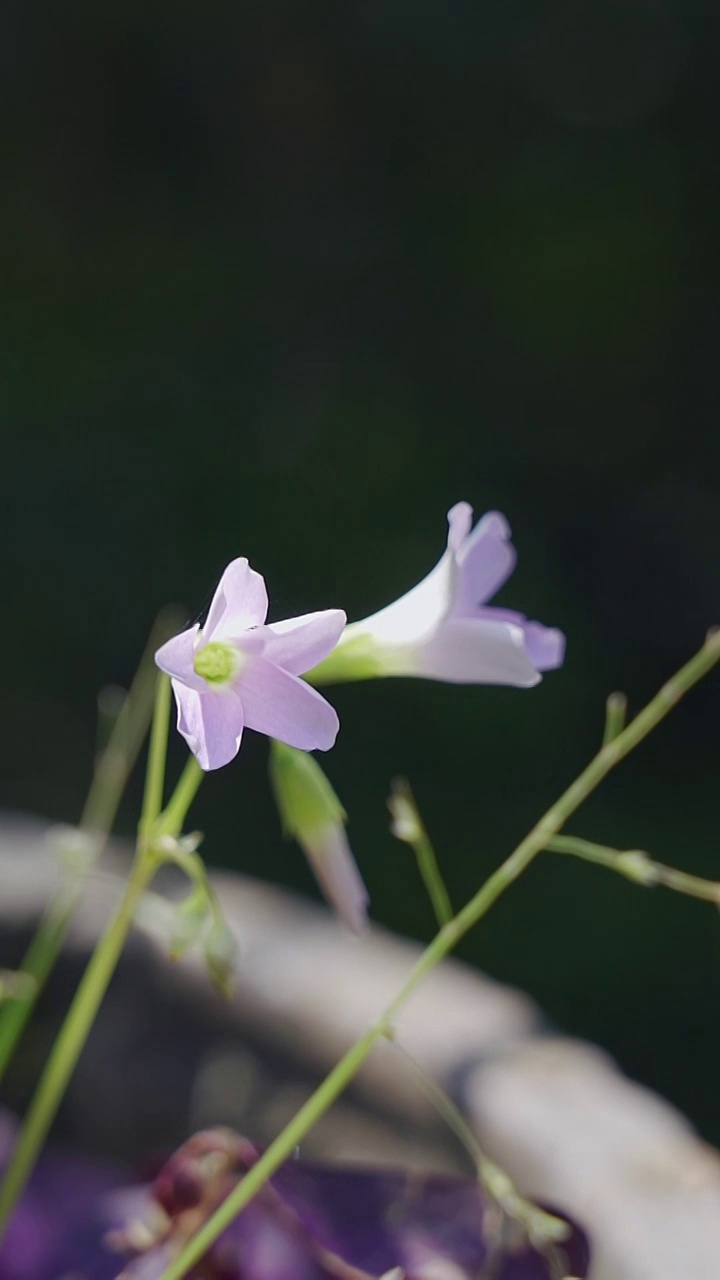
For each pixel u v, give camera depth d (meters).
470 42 1.46
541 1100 0.34
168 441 1.29
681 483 1.34
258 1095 0.37
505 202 1.45
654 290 1.40
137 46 1.45
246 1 1.45
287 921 0.39
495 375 1.38
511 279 1.41
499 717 1.07
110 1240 0.31
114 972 0.38
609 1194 0.32
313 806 0.29
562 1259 0.30
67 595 1.17
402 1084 0.35
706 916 0.89
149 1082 0.37
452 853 0.93
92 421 1.29
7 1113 0.36
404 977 0.37
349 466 1.29
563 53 1.46
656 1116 0.33
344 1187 0.31
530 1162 0.33
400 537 1.24
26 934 0.39
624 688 1.18
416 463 1.31
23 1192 0.32
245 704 0.26
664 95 1.46
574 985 0.83
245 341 1.38
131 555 1.20
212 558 1.20
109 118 1.46
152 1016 0.38
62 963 0.39
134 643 1.14
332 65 1.46
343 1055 0.36
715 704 1.16
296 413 1.34
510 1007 0.36
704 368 1.38
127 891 0.28
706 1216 0.31
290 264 1.44
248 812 0.95
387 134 1.47
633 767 1.08
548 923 0.88
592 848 0.28
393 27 1.46
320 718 0.26
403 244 1.44
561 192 1.45
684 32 1.45
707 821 1.02
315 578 1.21
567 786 1.03
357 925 0.29
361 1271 0.30
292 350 1.39
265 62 1.46
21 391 1.30
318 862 0.29
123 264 1.42
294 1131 0.28
